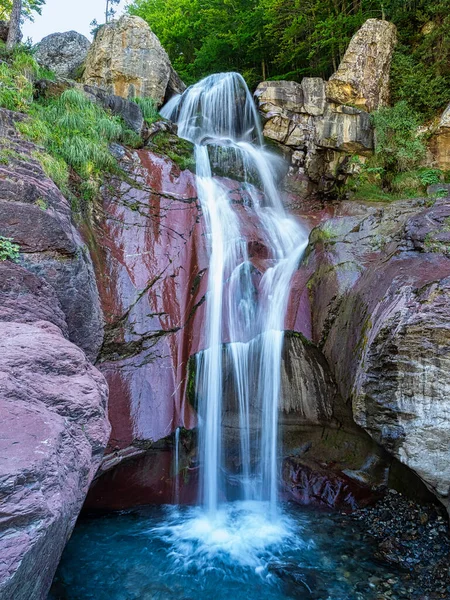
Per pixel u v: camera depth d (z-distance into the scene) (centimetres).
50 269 550
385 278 554
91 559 514
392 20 1361
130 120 1002
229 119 1414
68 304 570
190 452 666
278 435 700
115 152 876
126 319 673
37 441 261
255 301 798
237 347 731
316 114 1252
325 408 672
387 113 1198
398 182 1131
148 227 788
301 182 1262
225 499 657
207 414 687
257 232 941
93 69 1417
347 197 1188
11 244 518
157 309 709
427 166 1156
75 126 842
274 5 1498
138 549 535
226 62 1888
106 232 743
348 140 1202
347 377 565
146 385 657
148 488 635
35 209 540
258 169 1166
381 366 477
